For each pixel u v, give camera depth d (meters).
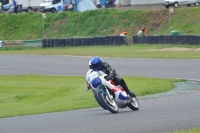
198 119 27.62
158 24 146.00
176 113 30.30
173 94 43.28
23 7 193.50
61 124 28.17
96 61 31.59
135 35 133.38
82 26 161.88
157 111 31.86
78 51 114.69
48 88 58.75
